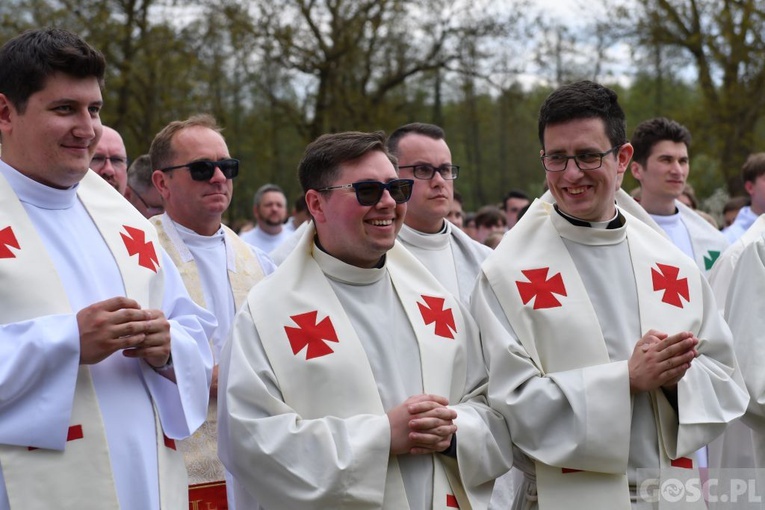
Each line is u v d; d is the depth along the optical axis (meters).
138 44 16.88
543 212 3.59
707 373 3.31
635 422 3.27
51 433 2.68
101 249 3.05
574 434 3.10
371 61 19.52
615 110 3.39
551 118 3.35
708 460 4.41
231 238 4.34
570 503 3.21
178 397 2.99
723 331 3.48
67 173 2.91
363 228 3.07
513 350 3.26
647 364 3.11
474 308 3.50
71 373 2.69
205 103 17.64
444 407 2.93
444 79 21.23
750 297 3.83
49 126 2.82
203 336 3.17
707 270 5.64
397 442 2.89
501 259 3.47
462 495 3.07
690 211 5.82
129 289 3.02
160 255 3.25
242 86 19.81
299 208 8.61
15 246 2.83
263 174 23.14
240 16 18.06
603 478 3.21
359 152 3.07
